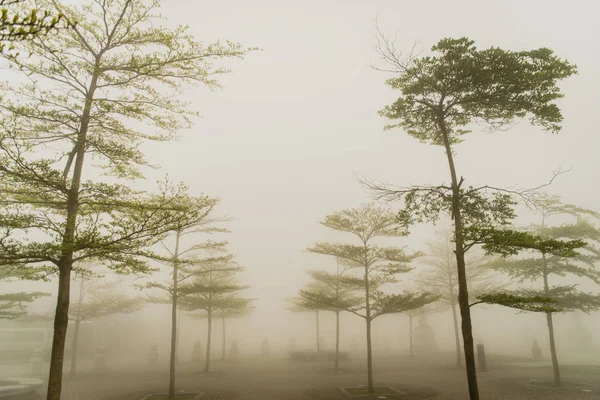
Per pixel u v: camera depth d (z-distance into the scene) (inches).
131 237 315.3
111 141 357.1
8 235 296.2
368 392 595.5
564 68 350.9
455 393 577.3
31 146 315.9
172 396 577.9
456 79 394.0
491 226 385.4
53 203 342.3
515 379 697.0
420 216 432.8
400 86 441.7
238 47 357.4
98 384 721.6
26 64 298.2
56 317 318.7
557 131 394.6
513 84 382.3
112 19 359.6
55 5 326.6
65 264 327.9
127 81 357.7
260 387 673.0
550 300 350.3
